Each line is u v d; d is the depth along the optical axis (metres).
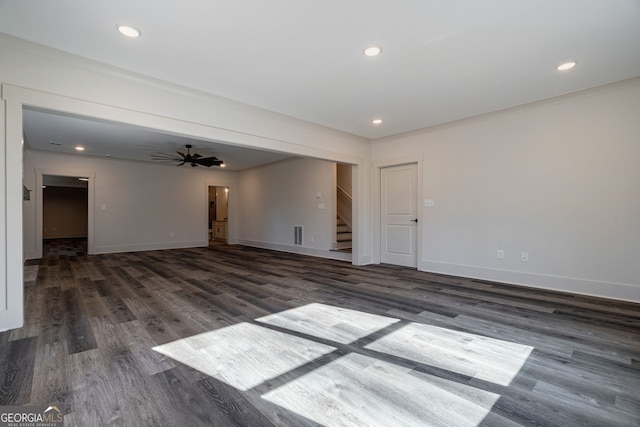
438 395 1.70
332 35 2.44
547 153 3.86
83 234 13.18
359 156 5.71
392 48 2.62
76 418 1.49
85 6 2.08
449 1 2.04
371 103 3.93
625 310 3.07
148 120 3.23
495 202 4.31
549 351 2.22
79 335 2.48
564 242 3.76
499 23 2.28
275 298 3.57
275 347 2.29
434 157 4.98
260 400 1.65
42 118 4.47
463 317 2.91
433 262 5.01
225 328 2.65
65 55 2.70
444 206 4.86
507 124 4.18
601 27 2.32
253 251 8.03
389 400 1.66
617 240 3.41
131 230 7.90
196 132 3.58
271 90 3.50
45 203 12.46
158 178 8.33
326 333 2.55
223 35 2.44
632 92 3.30
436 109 4.14
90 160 7.31
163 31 2.38
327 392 1.73
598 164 3.51
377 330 2.61
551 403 1.63
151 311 3.10
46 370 1.94
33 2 2.04
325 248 6.89
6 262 2.53
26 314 2.99
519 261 4.12
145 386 1.77
